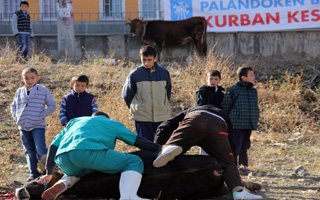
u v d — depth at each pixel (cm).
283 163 1048
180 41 1936
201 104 932
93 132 699
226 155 732
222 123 738
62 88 1495
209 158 734
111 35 1964
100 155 684
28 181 855
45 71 1612
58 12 1858
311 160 1078
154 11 2373
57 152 699
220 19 1934
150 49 879
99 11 2375
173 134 738
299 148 1200
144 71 887
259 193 791
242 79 960
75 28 2295
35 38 1991
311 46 1855
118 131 711
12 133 1219
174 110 1427
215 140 730
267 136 1291
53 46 1992
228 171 728
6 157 1028
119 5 2383
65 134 715
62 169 709
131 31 1939
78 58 1900
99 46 1967
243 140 968
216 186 740
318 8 1883
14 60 1692
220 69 1591
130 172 690
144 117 883
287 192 805
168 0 1978
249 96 959
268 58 1873
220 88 950
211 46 1920
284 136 1309
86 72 1597
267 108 1452
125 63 1822
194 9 1958
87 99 914
